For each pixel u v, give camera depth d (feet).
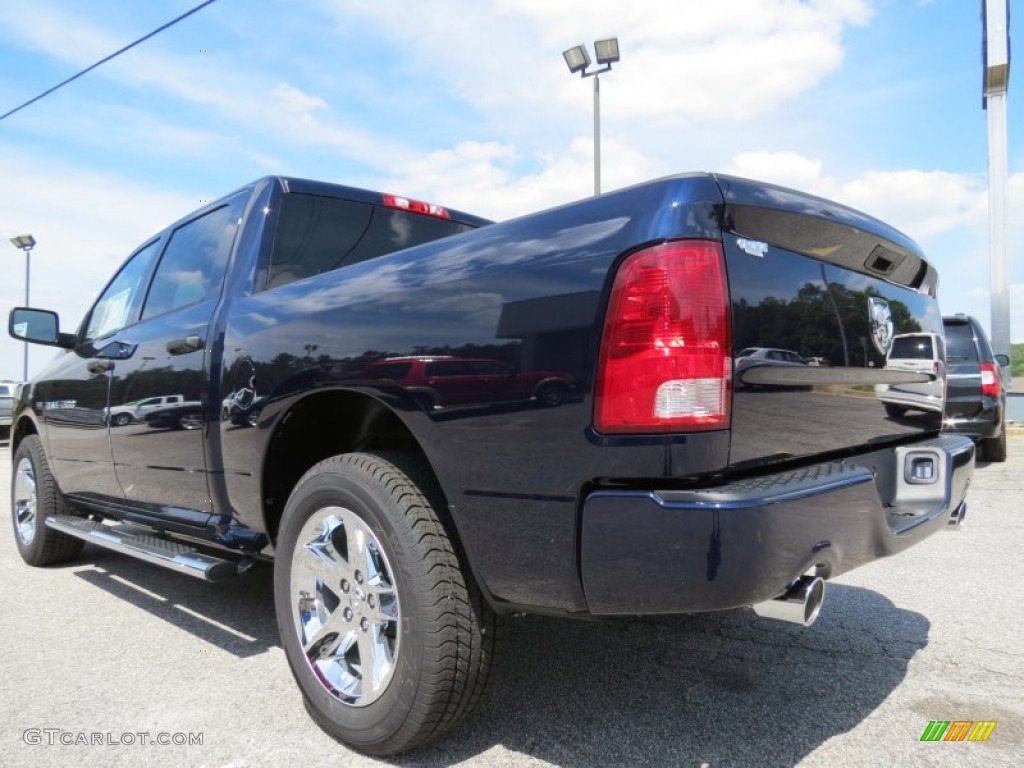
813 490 6.28
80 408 13.44
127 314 13.60
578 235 6.41
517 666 9.76
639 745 7.68
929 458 9.07
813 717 8.29
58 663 10.16
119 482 12.55
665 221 6.01
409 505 7.18
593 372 6.02
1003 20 40.78
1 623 11.96
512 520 6.49
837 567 6.72
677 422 5.84
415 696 6.95
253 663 10.15
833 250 7.64
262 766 7.39
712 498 5.72
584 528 6.02
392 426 9.12
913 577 13.82
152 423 11.19
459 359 6.89
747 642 10.60
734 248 6.38
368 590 7.51
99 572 15.44
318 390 8.16
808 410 7.16
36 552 15.53
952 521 9.20
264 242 10.59
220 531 10.03
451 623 6.95
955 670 9.57
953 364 27.22
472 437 6.74
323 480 7.92
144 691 9.21
